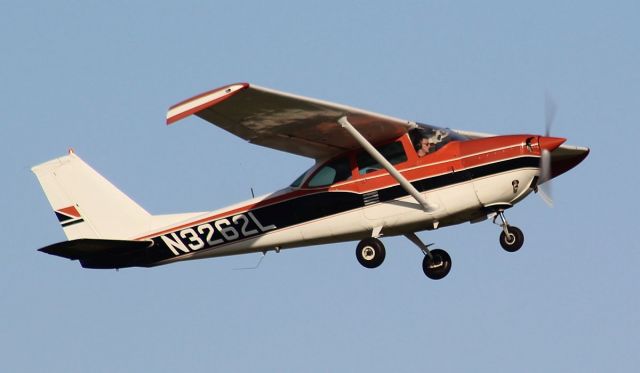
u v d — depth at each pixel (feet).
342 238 193.77
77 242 196.95
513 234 189.26
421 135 188.75
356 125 183.73
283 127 181.06
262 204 198.18
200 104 162.40
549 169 182.91
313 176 194.39
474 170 184.34
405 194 187.21
